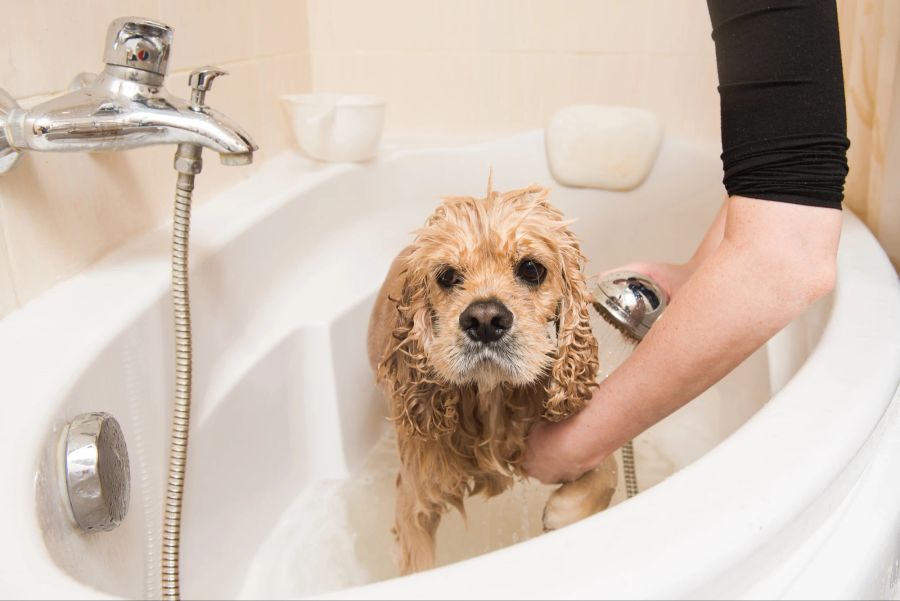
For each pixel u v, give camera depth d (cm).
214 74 92
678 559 50
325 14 206
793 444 63
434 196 189
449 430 113
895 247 118
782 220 73
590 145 181
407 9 204
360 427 152
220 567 116
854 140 128
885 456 72
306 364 142
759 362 129
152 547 97
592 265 187
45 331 91
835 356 77
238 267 131
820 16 72
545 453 106
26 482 65
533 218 108
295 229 153
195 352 114
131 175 121
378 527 137
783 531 56
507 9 199
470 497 135
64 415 77
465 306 102
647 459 152
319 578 125
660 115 196
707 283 78
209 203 145
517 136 190
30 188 98
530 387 110
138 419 97
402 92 210
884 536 63
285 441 138
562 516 109
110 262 113
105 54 90
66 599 51
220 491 117
